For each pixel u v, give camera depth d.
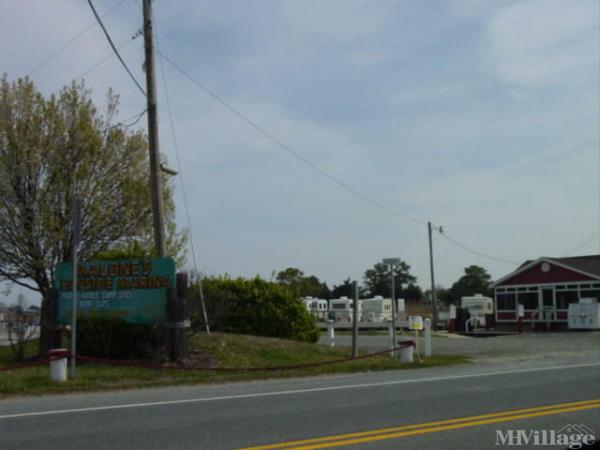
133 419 9.56
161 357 16.17
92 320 16.38
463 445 7.83
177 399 11.52
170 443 8.01
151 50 17.30
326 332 40.06
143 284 16.39
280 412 10.05
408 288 87.38
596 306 35.16
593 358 19.50
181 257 20.83
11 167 18.55
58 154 18.89
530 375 14.76
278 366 16.30
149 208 19.91
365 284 87.31
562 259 40.56
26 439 8.27
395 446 7.78
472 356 20.30
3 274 19.09
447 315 51.19
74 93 19.50
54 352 13.31
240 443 7.98
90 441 8.14
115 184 19.77
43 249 18.84
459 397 11.41
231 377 14.66
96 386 13.09
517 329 40.38
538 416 9.54
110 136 19.78
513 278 42.47
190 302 18.61
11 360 16.86
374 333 39.59
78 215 13.87
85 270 16.81
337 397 11.59
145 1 17.31
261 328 21.64
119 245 20.12
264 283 22.38
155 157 17.05
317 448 7.70
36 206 18.81
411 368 16.95
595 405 10.45
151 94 17.22
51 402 11.34
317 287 77.19
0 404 11.17
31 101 19.06
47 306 16.81
